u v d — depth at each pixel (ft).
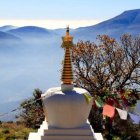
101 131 101.14
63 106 54.70
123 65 127.75
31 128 107.55
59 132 55.57
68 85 56.34
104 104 59.77
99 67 127.34
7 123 111.24
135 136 102.42
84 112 55.83
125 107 60.70
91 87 125.29
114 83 125.90
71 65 56.95
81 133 55.72
